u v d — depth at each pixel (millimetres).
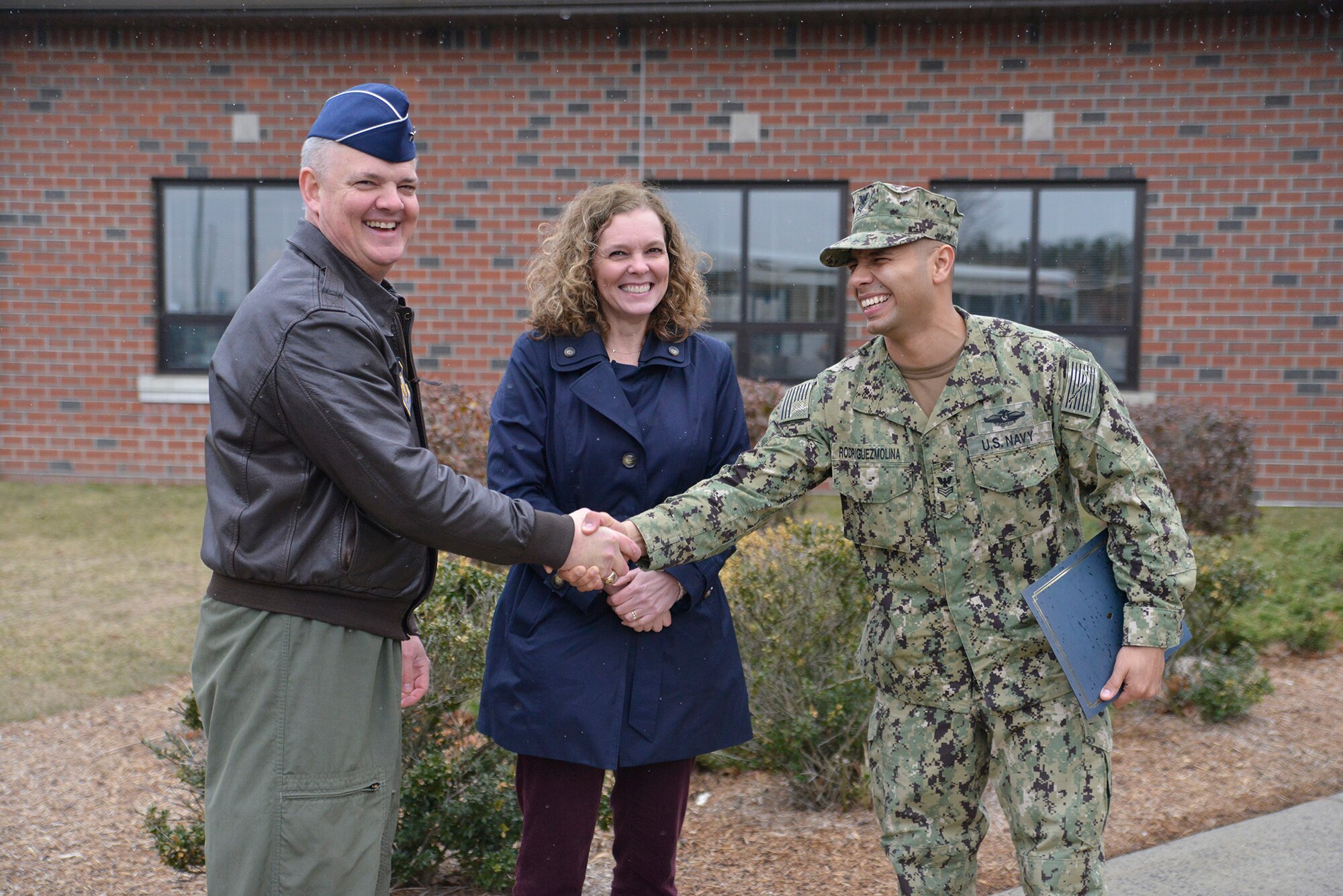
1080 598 2334
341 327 2191
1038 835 2361
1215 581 4844
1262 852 3430
